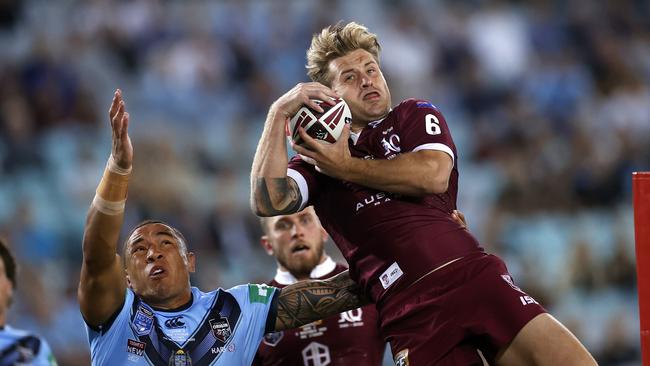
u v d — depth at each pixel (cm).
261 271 4041
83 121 4819
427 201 1781
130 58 5309
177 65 5225
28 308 3572
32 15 5447
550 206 4881
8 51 5188
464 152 5269
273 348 2220
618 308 4384
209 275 3909
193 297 1938
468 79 5725
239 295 1958
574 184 5047
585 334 4234
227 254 4138
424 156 1730
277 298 1967
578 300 4397
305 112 1745
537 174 5019
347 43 1862
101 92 5050
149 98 5041
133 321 1861
